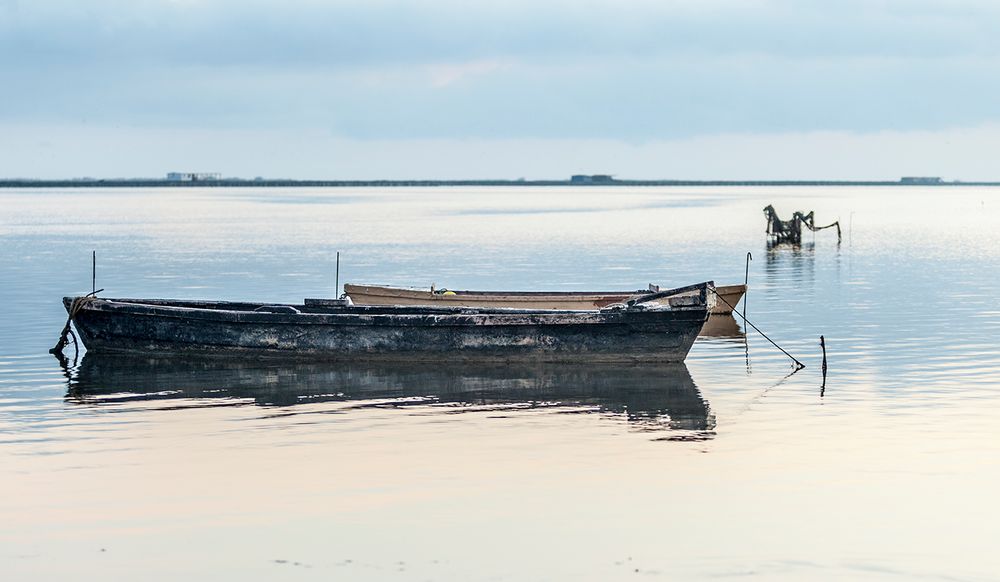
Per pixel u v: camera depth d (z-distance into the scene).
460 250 81.88
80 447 23.33
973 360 32.75
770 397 28.11
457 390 29.27
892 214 158.00
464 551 17.45
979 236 98.75
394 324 32.66
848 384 29.59
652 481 20.86
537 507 19.44
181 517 18.97
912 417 25.59
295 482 20.86
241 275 61.91
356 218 144.38
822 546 17.61
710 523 18.62
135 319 33.81
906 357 33.53
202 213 165.88
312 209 188.38
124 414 26.44
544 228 115.19
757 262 70.25
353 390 29.28
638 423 25.42
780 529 18.34
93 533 18.20
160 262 70.62
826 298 49.41
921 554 17.31
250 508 19.41
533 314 32.34
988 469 21.45
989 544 17.70
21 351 35.34
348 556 17.27
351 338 32.88
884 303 47.41
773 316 43.47
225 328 33.25
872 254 76.69
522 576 16.50
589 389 29.38
